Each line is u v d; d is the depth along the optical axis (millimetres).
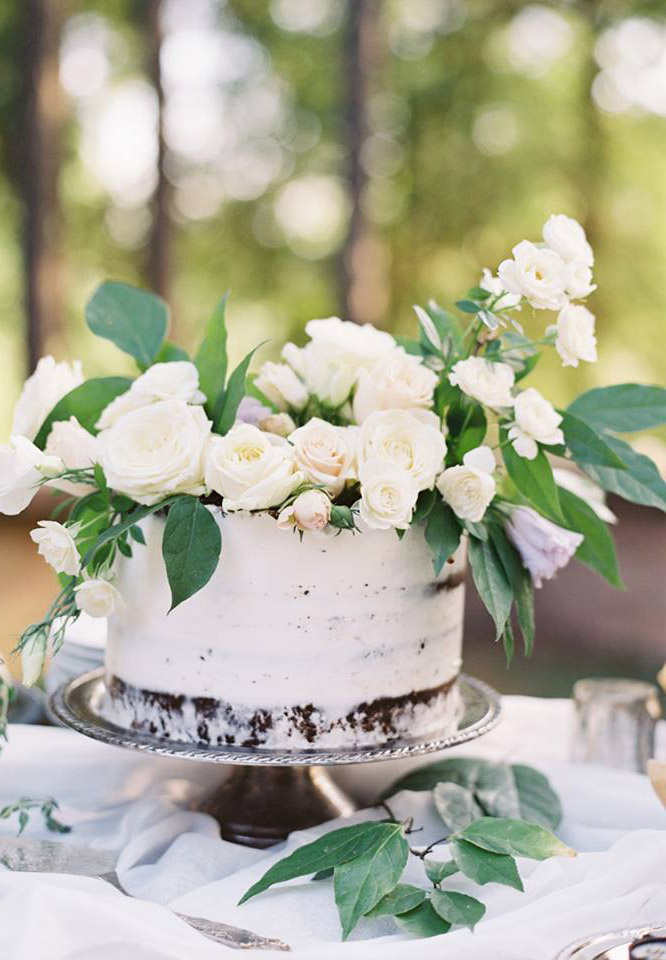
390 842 789
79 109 8211
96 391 977
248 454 841
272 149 8609
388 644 898
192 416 871
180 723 898
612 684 1160
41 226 6180
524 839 804
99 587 857
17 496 886
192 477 853
